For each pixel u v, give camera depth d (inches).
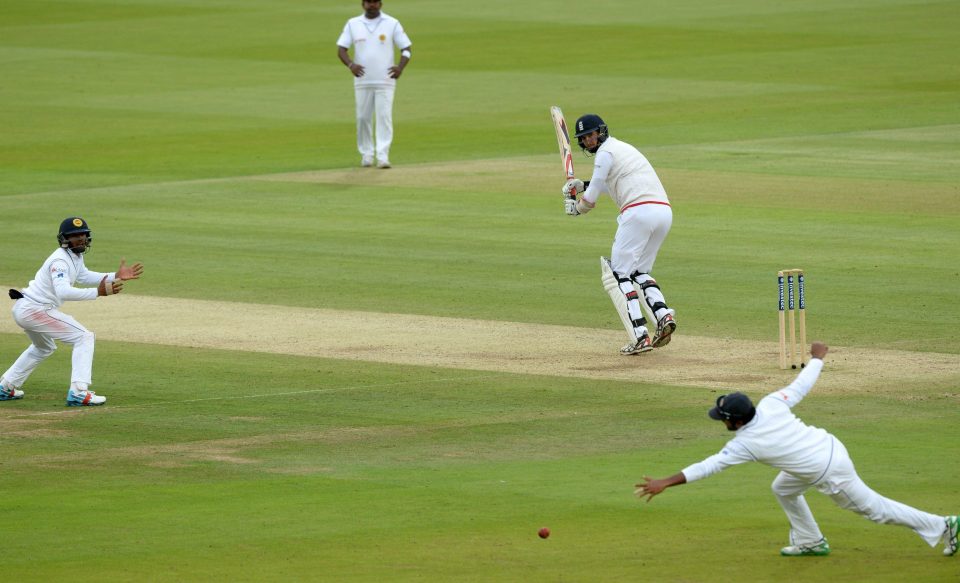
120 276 1796.3
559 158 3639.3
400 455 1573.6
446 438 1633.9
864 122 4087.1
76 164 3659.0
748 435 1190.3
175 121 4298.7
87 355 1801.2
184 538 1320.1
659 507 1395.2
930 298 2258.9
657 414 1708.9
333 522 1359.5
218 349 2049.7
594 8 6924.2
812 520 1247.5
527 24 6417.3
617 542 1296.8
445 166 3553.2
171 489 1469.0
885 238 2696.9
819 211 2947.8
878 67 5142.7
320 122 4256.9
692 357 1968.5
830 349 1987.0
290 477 1503.4
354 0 7362.2
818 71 5073.8
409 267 2554.1
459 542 1300.4
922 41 5738.2
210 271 2549.2
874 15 6501.0
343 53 3503.9
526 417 1710.1
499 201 3117.6
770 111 4288.9
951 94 4554.6
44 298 1788.9
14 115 4404.5
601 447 1585.9
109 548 1295.5
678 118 4183.1
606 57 5492.1
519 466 1525.6
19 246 2751.0
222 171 3540.8
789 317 1968.5
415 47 5807.1
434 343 2065.7
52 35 6230.3
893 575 1205.1
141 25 6510.8
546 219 2938.0
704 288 2363.4
